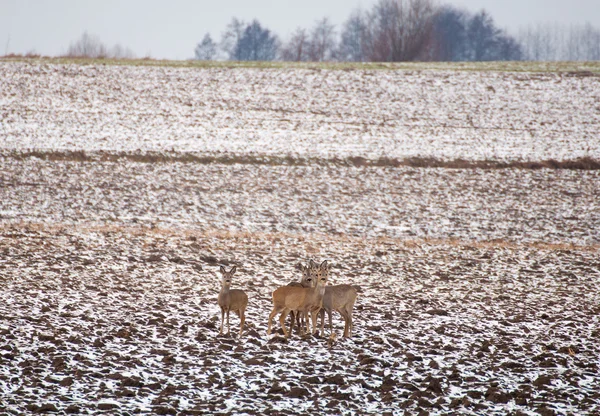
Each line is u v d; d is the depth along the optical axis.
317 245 87.44
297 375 39.66
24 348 42.09
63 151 134.62
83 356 41.19
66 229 89.06
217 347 44.97
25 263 69.81
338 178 130.12
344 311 49.50
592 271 78.06
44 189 114.00
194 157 137.38
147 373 39.03
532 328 53.84
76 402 33.69
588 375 41.50
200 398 35.28
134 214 102.50
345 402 35.09
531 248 90.31
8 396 33.81
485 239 95.88
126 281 65.25
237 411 33.38
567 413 33.84
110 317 51.72
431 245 90.44
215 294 62.03
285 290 47.97
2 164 126.00
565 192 124.44
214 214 105.19
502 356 45.09
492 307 61.19
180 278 67.62
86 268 69.38
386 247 88.06
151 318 51.84
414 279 72.19
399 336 49.56
